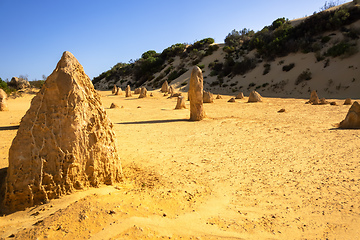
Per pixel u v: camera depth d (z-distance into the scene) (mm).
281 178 6145
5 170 5801
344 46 33281
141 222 3893
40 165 4672
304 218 4352
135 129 12797
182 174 6516
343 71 31281
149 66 60375
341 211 4516
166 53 62688
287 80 34969
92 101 5422
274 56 41312
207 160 7742
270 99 27484
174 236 3740
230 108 20672
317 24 40281
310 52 37625
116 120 15891
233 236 3822
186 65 54188
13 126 13242
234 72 43188
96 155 5227
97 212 3949
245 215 4465
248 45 49438
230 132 11734
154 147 9359
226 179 6164
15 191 4516
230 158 7895
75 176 4934
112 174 5500
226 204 4875
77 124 5035
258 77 39250
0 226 3975
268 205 4832
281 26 45156
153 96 34156
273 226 4109
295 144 9227
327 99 26266
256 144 9484
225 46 53375
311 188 5508
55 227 3625
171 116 17234
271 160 7551
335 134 10328
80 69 5480
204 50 56562
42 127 4852
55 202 4570
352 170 6410
